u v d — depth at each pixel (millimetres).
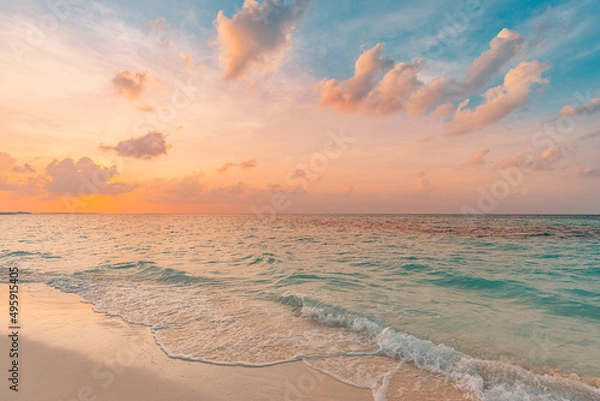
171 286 12445
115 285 12578
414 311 9102
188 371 5703
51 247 25156
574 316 8844
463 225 53938
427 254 20625
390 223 62812
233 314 8969
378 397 4945
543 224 54750
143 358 6184
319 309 9086
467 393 5082
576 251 21938
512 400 4891
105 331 7637
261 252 21812
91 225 62781
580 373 5797
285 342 7035
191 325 8070
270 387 5207
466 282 12781
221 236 35781
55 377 5418
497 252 21516
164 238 33469
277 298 10562
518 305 9891
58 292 11555
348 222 69875
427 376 5617
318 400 4855
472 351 6668
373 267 16078
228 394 4980
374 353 6516
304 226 55500
